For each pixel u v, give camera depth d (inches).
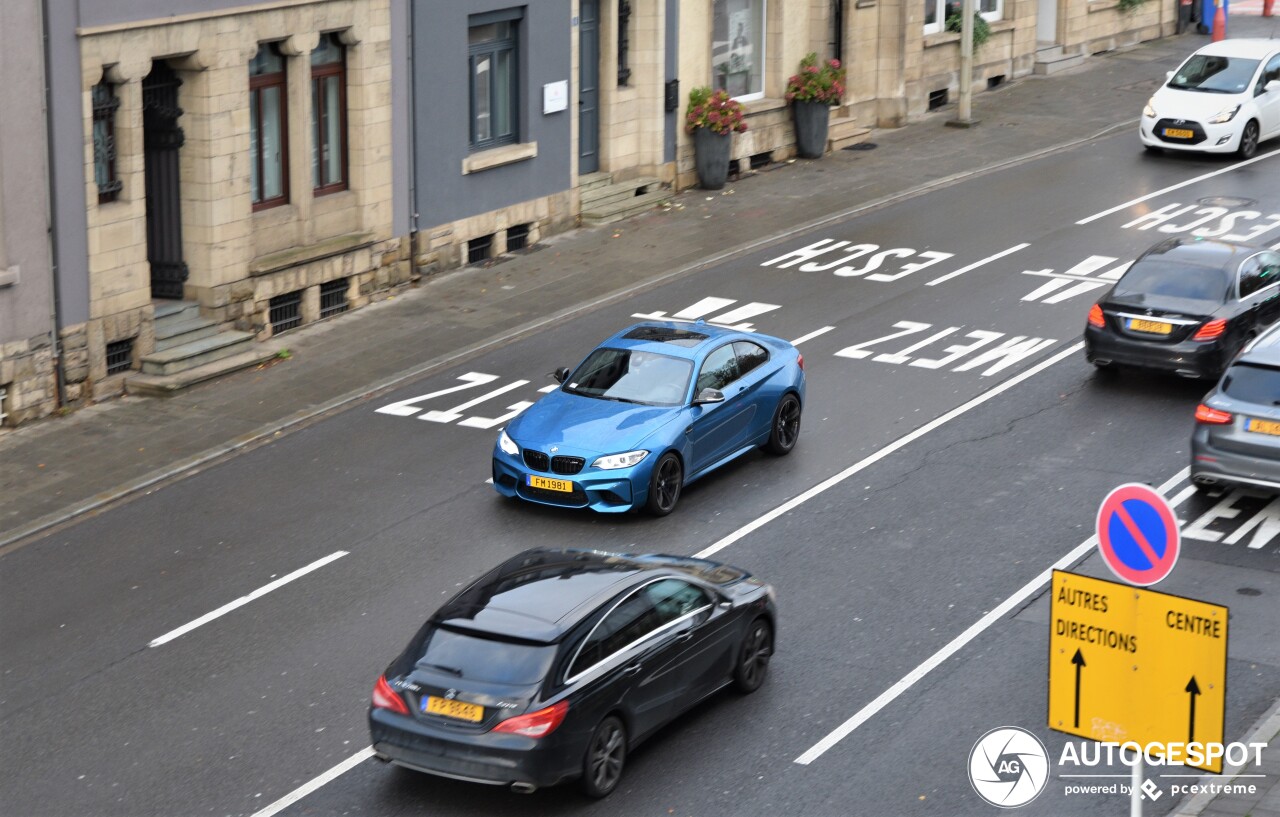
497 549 645.9
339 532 666.8
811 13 1317.7
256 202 920.3
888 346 887.7
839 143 1349.7
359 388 839.7
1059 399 803.4
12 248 768.9
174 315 872.3
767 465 733.9
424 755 452.1
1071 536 647.1
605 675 462.9
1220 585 601.6
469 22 1029.2
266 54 908.0
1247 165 1275.8
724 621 512.1
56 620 595.5
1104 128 1401.3
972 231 1109.1
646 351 716.7
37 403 793.6
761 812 459.8
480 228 1056.2
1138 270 826.2
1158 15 1770.4
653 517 676.1
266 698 534.0
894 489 700.7
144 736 511.8
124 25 799.7
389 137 978.7
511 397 823.7
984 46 1537.9
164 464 743.1
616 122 1168.8
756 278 1017.5
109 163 821.9
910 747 495.8
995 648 558.9
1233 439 649.0
